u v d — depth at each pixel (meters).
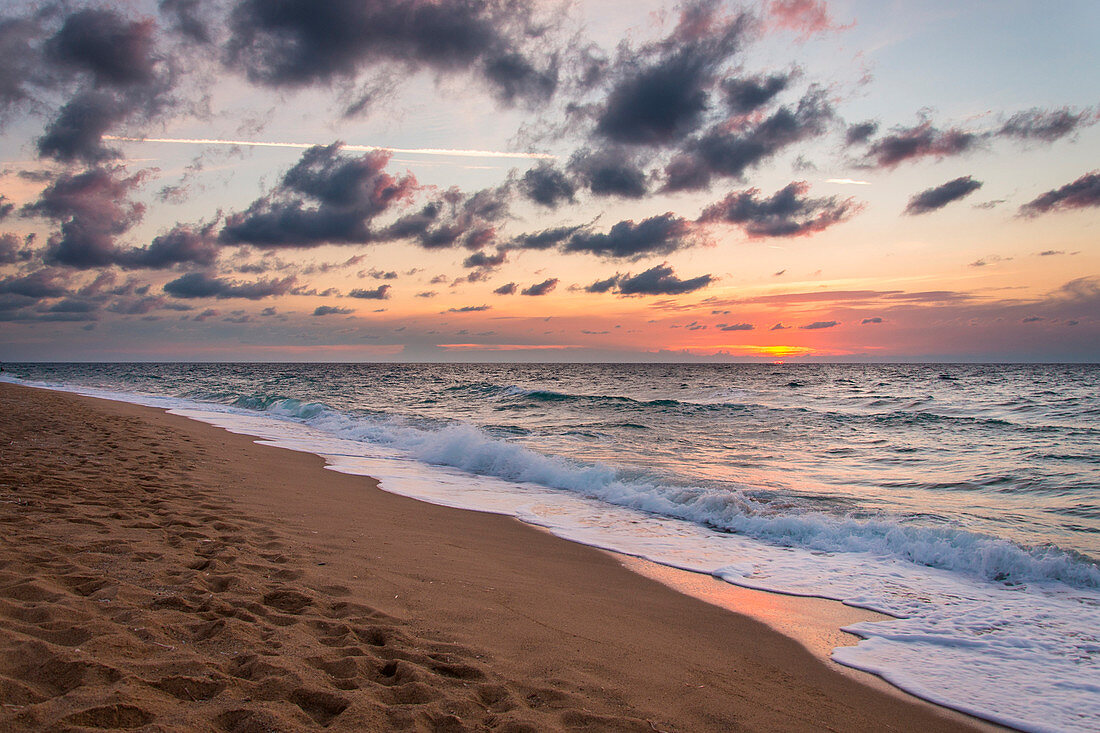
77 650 2.71
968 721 3.38
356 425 17.75
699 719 3.07
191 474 8.27
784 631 4.57
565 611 4.52
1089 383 49.09
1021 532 7.66
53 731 2.10
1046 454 14.25
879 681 3.81
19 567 3.78
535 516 8.11
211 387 43.22
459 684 3.04
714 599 5.23
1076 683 3.86
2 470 6.99
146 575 3.93
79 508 5.56
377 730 2.47
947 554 6.46
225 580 4.04
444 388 40.72
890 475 11.91
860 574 6.05
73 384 44.75
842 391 39.97
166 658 2.82
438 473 11.14
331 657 3.09
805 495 9.66
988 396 34.00
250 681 2.72
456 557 5.75
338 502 7.80
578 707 2.98
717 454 14.44
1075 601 5.37
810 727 3.15
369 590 4.38
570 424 20.50
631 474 10.24
